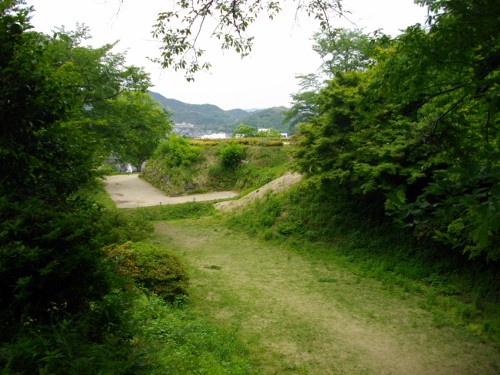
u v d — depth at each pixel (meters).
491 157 1.74
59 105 3.40
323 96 10.79
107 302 3.14
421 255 9.06
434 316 6.86
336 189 12.19
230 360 4.77
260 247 11.63
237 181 22.02
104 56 12.93
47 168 3.38
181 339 4.79
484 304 7.19
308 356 5.37
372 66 9.45
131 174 32.22
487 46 2.46
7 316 2.68
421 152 6.27
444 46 2.79
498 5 2.17
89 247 3.05
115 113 13.68
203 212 16.64
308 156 10.98
